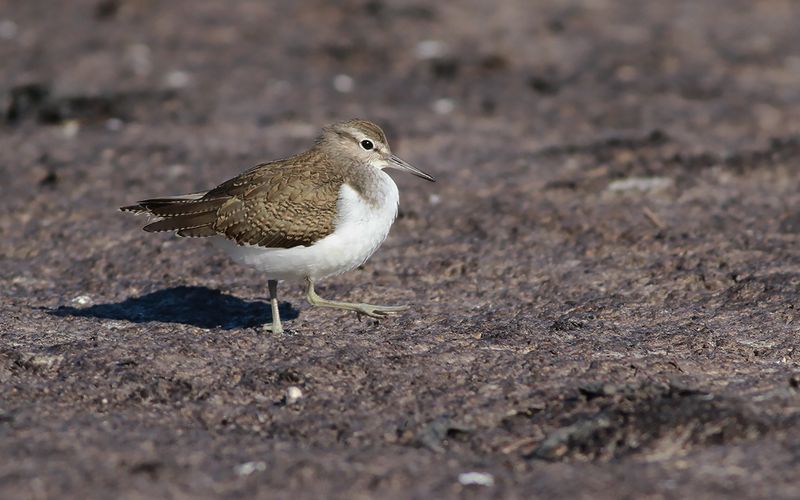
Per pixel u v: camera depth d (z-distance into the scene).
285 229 11.42
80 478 8.34
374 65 24.91
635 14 29.12
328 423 9.66
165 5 29.38
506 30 27.34
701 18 28.77
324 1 29.38
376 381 10.48
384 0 29.11
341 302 12.47
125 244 15.14
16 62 24.73
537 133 20.38
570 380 10.43
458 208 16.44
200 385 10.41
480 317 12.49
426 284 13.72
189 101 22.19
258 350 11.20
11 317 12.25
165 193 17.14
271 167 11.98
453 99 22.59
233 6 29.44
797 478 8.33
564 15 28.81
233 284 13.72
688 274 13.59
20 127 20.80
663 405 9.52
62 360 10.84
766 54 25.41
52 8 29.36
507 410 9.88
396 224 15.84
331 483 8.38
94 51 25.58
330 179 11.74
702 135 19.91
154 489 8.21
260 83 23.59
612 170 17.78
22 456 8.70
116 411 9.88
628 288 13.36
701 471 8.55
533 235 15.26
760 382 10.40
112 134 20.38
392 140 19.75
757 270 13.62
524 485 8.37
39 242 15.26
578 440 9.17
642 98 22.31
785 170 17.66
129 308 13.02
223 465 8.67
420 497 8.16
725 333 11.83
